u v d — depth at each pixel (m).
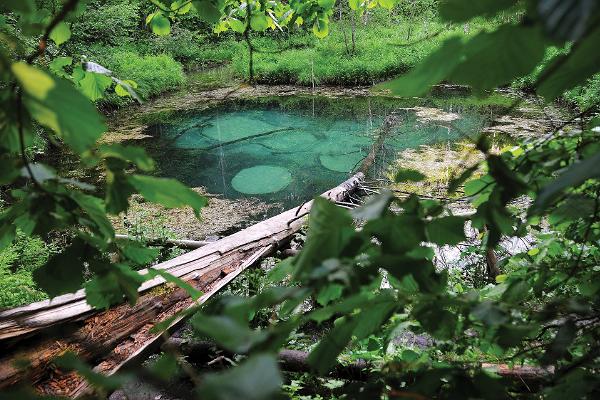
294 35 18.16
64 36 1.19
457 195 4.98
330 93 12.48
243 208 5.66
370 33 17.52
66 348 2.30
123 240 0.77
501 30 0.38
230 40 19.67
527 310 0.70
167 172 7.13
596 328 0.76
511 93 9.74
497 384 0.57
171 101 12.19
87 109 0.46
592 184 0.88
